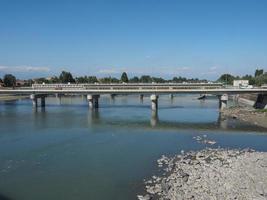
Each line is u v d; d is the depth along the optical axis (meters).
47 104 141.88
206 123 82.38
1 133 66.19
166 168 42.31
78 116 94.88
